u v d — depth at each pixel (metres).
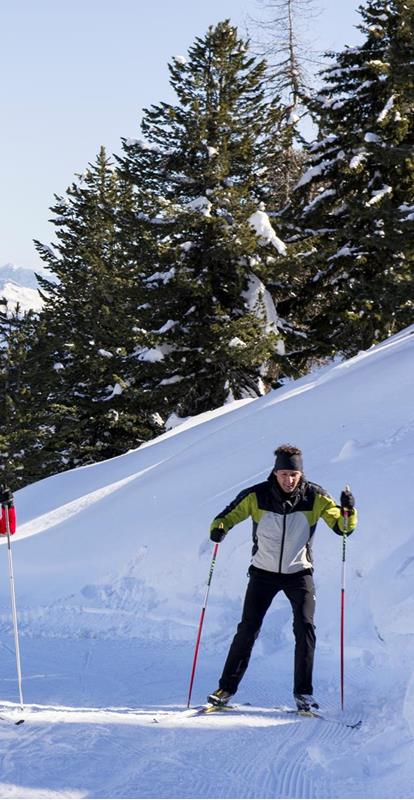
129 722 7.64
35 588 15.42
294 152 43.69
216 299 37.69
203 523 14.77
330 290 36.62
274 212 39.19
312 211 35.94
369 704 8.26
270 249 37.03
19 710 8.19
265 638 11.20
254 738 7.19
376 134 33.62
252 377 38.59
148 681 9.87
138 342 37.28
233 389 38.06
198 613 12.64
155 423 44.97
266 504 8.36
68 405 48.44
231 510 8.48
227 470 17.25
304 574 8.41
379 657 9.57
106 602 13.81
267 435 18.25
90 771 6.30
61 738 7.07
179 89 38.62
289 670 10.23
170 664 10.78
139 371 38.19
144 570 14.34
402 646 8.95
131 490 18.98
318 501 8.35
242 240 35.41
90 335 46.75
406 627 9.07
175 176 38.72
